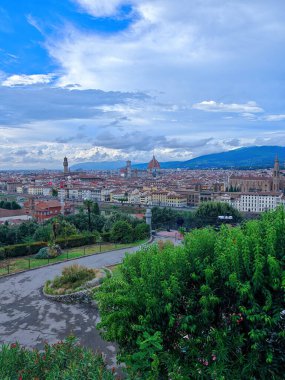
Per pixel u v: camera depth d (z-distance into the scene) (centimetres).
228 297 1369
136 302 1423
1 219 12362
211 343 1336
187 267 1441
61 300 3219
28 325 2691
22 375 1210
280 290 1256
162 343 1401
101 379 1157
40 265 4619
